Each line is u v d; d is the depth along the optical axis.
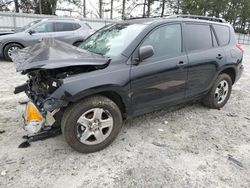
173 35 3.55
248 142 3.37
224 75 4.36
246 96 5.54
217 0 34.88
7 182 2.39
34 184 2.39
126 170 2.64
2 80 6.08
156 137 3.38
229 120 4.07
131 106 3.14
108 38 3.60
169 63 3.38
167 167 2.72
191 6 32.56
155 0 29.03
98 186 2.39
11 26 14.97
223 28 4.43
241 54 4.62
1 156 2.80
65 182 2.43
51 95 2.56
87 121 2.80
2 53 8.60
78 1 25.73
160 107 3.52
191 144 3.24
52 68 2.39
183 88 3.69
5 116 3.83
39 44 3.25
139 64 3.09
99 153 2.95
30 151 2.93
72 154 2.90
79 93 2.60
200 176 2.59
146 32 3.23
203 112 4.35
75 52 2.98
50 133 2.85
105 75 2.79
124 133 3.45
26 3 27.61
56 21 9.14
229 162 2.87
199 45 3.90
